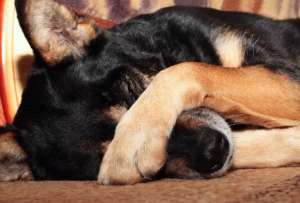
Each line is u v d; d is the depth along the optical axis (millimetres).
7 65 1179
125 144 842
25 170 944
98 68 958
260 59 991
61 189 844
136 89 954
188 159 849
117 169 839
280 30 1049
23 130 950
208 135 839
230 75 912
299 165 917
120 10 1277
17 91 1185
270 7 1374
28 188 869
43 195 815
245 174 870
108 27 1104
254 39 1011
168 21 1040
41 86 959
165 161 848
